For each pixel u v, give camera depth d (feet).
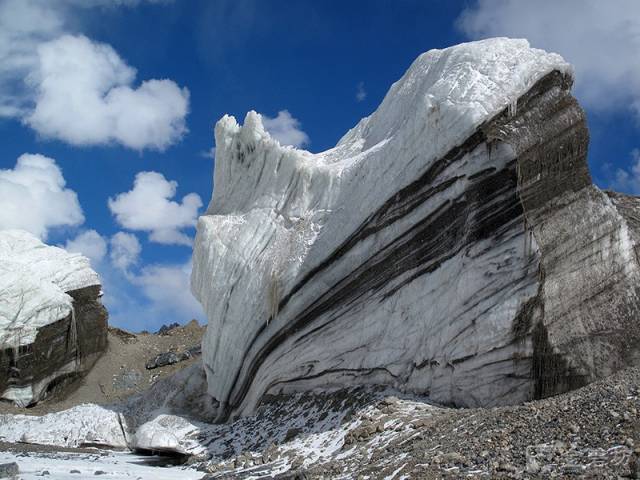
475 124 56.08
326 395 65.72
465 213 57.26
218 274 82.99
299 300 71.46
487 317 53.57
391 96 81.82
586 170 57.41
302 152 86.07
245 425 70.79
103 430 86.02
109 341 135.64
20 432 90.02
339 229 69.31
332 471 45.65
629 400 40.29
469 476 36.17
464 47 65.51
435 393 56.65
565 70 58.75
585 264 54.75
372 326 63.87
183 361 131.23
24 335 115.96
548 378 50.88
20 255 129.80
